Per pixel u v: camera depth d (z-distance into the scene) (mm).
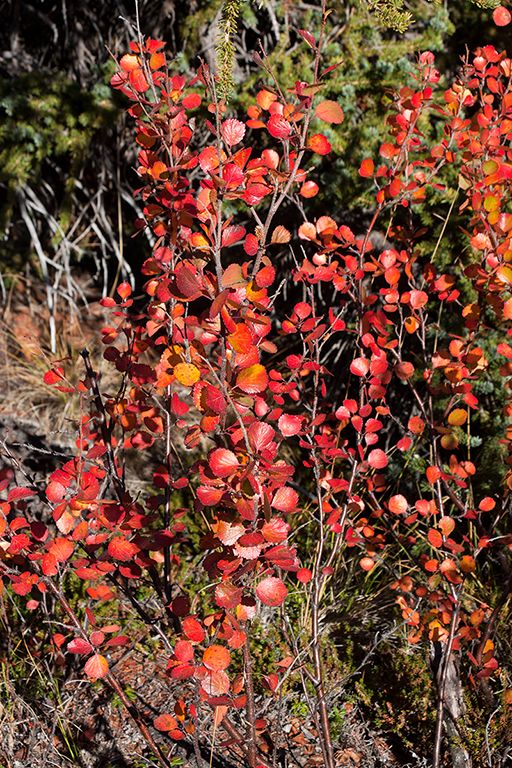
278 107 1768
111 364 5145
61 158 6469
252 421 1580
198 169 4855
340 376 4301
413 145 2473
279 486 1520
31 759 2301
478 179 2178
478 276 2115
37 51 6770
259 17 4883
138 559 1792
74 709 2516
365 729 2475
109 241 6773
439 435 2260
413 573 3090
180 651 1617
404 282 3926
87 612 1845
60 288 6473
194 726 1843
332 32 4262
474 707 2455
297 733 2457
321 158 3998
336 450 2201
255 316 1515
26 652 2711
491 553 3047
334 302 4523
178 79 1811
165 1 5312
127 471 4027
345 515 2277
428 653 2609
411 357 3617
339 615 3002
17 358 5156
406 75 3691
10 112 4715
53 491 1740
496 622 2633
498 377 3141
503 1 3711
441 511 2141
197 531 3510
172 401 1922
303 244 4551
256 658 2725
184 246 1813
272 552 1494
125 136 5891
